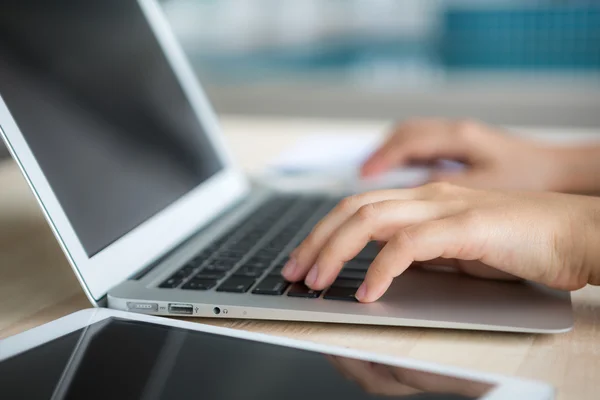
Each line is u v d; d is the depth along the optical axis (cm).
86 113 60
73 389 35
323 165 99
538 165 87
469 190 58
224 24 230
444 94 220
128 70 71
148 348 40
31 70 55
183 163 75
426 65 221
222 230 71
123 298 50
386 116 228
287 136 132
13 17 55
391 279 50
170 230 65
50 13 60
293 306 49
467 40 214
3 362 38
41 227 75
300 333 48
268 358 39
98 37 67
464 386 35
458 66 218
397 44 222
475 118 218
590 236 51
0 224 76
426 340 47
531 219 52
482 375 36
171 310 50
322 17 226
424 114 224
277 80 238
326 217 55
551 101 210
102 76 65
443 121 98
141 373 37
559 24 205
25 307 53
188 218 70
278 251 63
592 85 207
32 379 36
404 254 50
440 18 215
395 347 46
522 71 212
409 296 51
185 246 65
